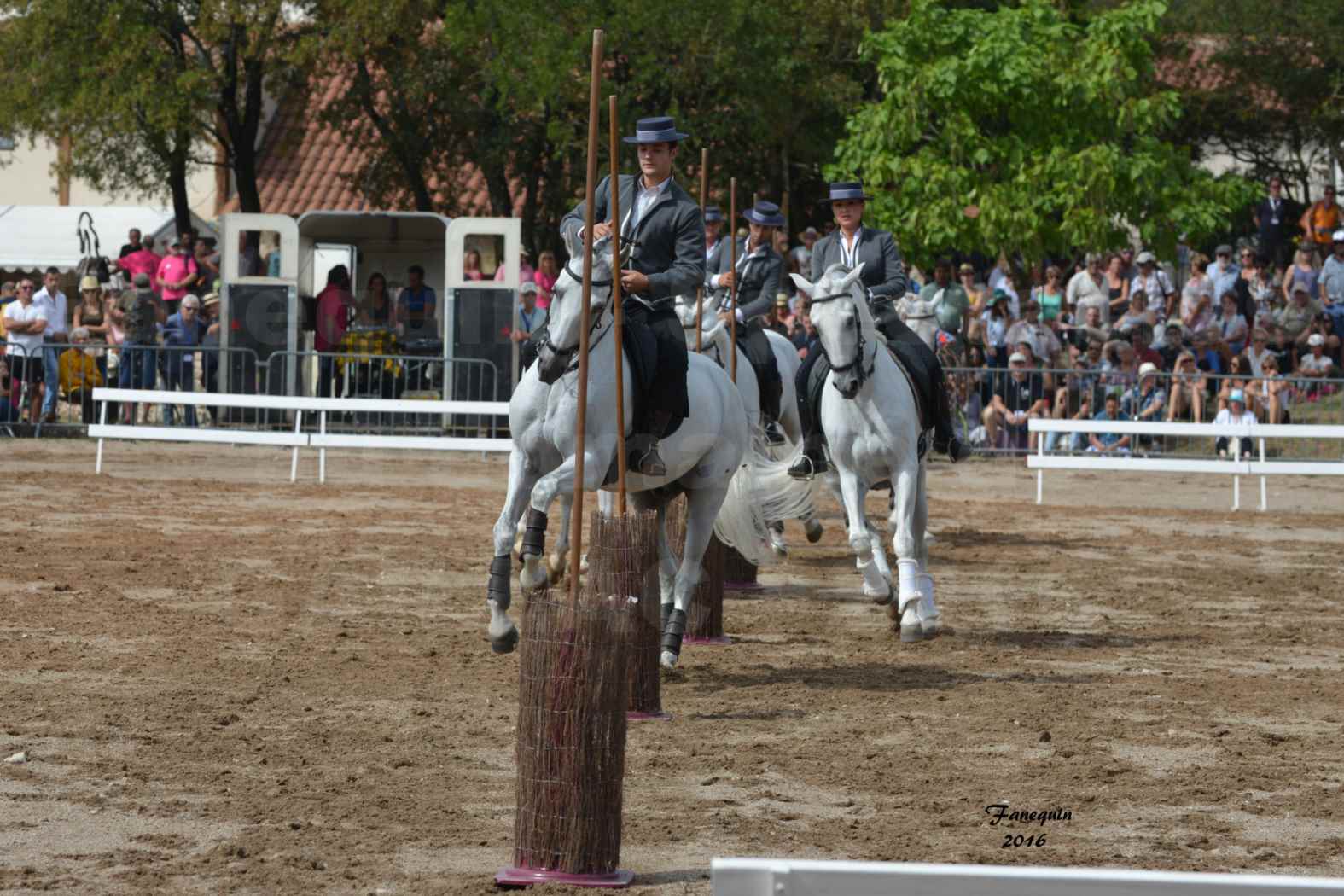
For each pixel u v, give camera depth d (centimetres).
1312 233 3203
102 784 762
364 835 696
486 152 3475
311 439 2242
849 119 3209
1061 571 1608
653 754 848
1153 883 413
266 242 2673
